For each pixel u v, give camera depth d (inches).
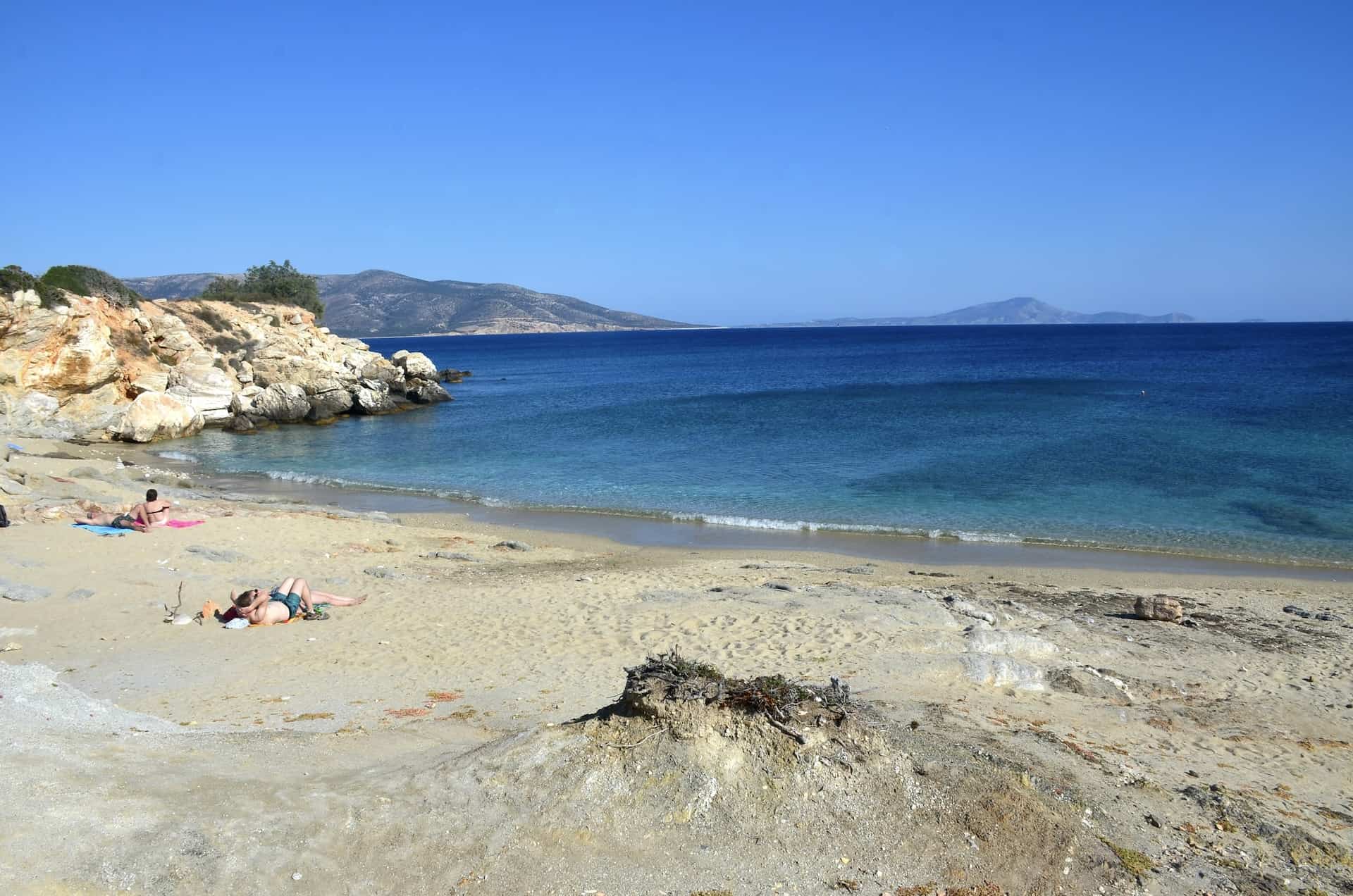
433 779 254.1
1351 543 846.5
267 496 1107.9
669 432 1726.1
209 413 1845.5
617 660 458.3
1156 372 3144.7
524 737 274.2
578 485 1201.4
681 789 241.4
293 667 442.9
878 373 3503.9
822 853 230.5
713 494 1120.2
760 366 4259.4
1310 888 245.4
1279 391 2279.8
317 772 269.1
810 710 269.1
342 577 647.8
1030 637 494.6
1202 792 300.7
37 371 1520.7
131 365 1743.4
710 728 254.8
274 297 2908.5
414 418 2091.5
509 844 228.4
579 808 238.7
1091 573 743.7
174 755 273.1
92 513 754.2
